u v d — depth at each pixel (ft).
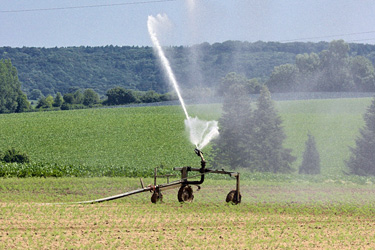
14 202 229.45
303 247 151.94
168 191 285.84
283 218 200.64
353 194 293.84
